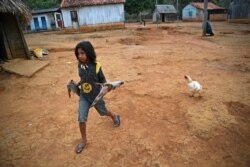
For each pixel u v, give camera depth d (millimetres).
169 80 6543
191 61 8891
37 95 5945
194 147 3402
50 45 14625
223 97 5125
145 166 3068
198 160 3137
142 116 4406
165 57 9828
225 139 3576
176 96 5305
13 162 3291
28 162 3279
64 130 4086
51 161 3277
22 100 5664
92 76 3105
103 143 3607
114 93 5680
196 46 12633
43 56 11047
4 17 9250
